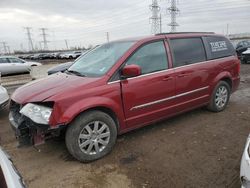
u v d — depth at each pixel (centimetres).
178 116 527
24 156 382
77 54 4756
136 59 393
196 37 490
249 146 251
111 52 418
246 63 1684
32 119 321
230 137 420
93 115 344
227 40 562
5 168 193
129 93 376
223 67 527
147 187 295
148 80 395
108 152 370
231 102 636
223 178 306
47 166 350
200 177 310
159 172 324
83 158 347
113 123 367
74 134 334
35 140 328
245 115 527
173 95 436
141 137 431
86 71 403
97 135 354
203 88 490
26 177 324
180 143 403
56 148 402
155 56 416
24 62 1927
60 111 318
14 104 376
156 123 491
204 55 494
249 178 228
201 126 470
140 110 396
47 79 405
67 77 390
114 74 366
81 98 334
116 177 317
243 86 860
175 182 302
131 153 376
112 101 359
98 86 350
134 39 425
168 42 439
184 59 455
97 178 316
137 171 328
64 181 313
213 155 361
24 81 1333
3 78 1278
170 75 424
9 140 445
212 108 533
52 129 316
